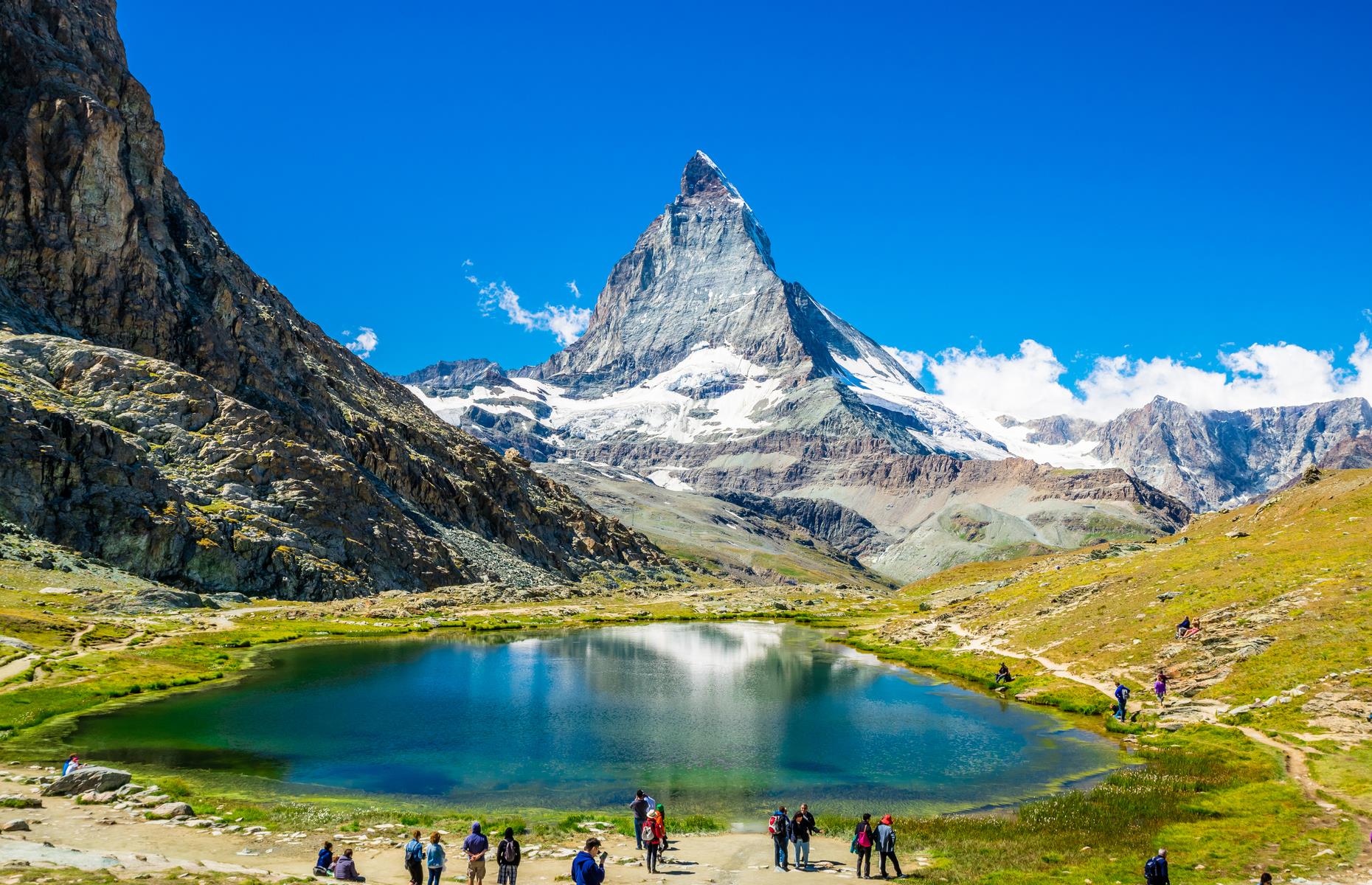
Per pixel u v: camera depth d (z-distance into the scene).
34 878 31.30
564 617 188.12
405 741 73.38
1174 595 102.62
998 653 114.44
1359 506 109.62
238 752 68.19
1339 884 38.47
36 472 154.25
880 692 99.62
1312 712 66.44
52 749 65.50
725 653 134.38
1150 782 57.50
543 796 58.97
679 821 53.28
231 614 147.88
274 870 38.84
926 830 50.22
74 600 131.38
